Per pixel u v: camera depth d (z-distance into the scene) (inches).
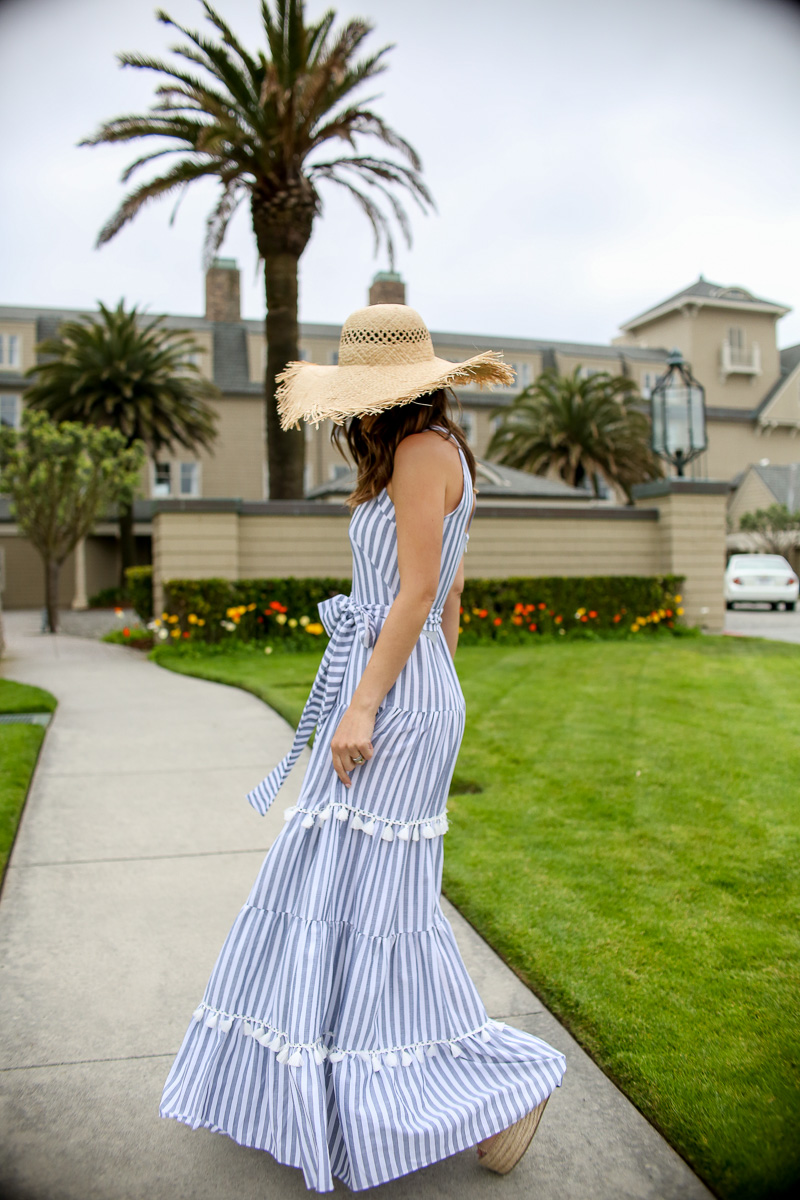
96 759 196.4
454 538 64.3
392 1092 60.1
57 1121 72.4
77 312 1258.6
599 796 159.2
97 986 95.3
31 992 93.9
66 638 565.0
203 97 441.4
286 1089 59.7
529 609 434.6
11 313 1229.1
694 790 162.2
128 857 135.3
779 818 145.9
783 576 732.0
